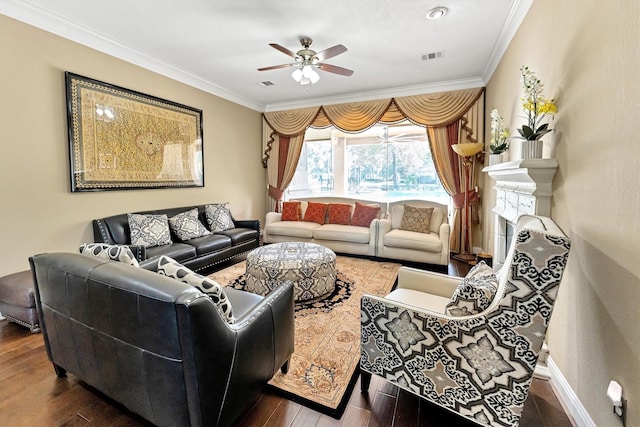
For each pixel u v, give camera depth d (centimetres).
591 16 140
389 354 151
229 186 506
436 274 201
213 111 466
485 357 125
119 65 331
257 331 142
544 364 185
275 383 171
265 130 581
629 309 111
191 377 111
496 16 265
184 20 274
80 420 145
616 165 120
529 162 177
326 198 527
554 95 184
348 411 152
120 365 130
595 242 135
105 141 319
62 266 143
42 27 265
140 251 271
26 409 151
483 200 430
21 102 255
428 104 454
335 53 287
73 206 295
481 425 131
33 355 196
